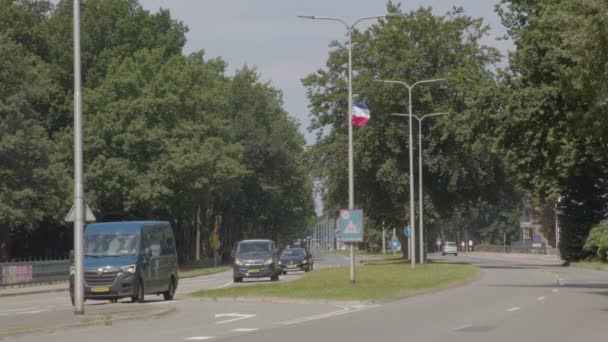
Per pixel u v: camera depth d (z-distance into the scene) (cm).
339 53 7838
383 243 13838
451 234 19400
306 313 2648
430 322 2194
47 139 6856
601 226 7250
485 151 7238
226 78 10644
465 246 17950
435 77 7319
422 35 7506
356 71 7762
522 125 3753
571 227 7731
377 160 7681
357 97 7519
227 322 2353
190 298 3575
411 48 7488
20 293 4691
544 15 3100
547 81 3659
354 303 3128
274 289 3694
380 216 8200
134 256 3328
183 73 7650
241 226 11400
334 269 5997
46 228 8044
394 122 7469
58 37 7738
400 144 7588
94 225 3472
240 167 8250
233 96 10756
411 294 3444
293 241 16438
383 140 7531
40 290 4912
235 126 10562
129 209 7356
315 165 7900
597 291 3625
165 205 7588
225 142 8725
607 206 7681
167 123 7600
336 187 7819
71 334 2088
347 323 2217
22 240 8119
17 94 6328
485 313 2464
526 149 3844
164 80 7544
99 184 7188
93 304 3375
